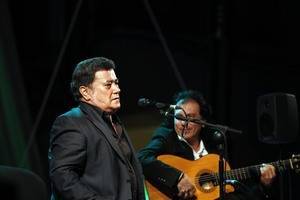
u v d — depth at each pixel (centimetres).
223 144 909
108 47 1572
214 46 1523
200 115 1088
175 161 1067
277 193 1298
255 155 1531
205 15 1622
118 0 1598
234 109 1563
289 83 1574
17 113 1435
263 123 1068
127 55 1586
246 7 1614
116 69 1569
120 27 1600
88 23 1523
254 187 1082
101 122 838
